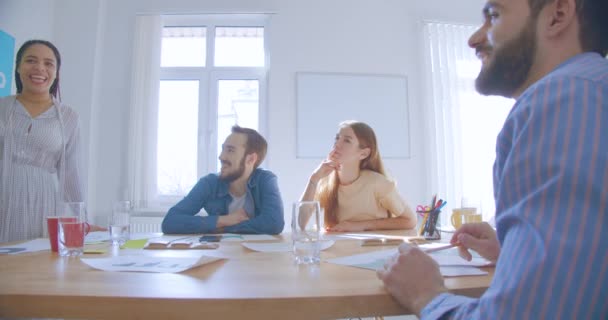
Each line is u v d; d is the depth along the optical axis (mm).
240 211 1687
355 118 3566
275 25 3584
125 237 1203
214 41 3678
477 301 441
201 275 672
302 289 565
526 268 388
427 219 1363
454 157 3631
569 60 519
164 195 3490
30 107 1839
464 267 721
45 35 3223
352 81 3598
